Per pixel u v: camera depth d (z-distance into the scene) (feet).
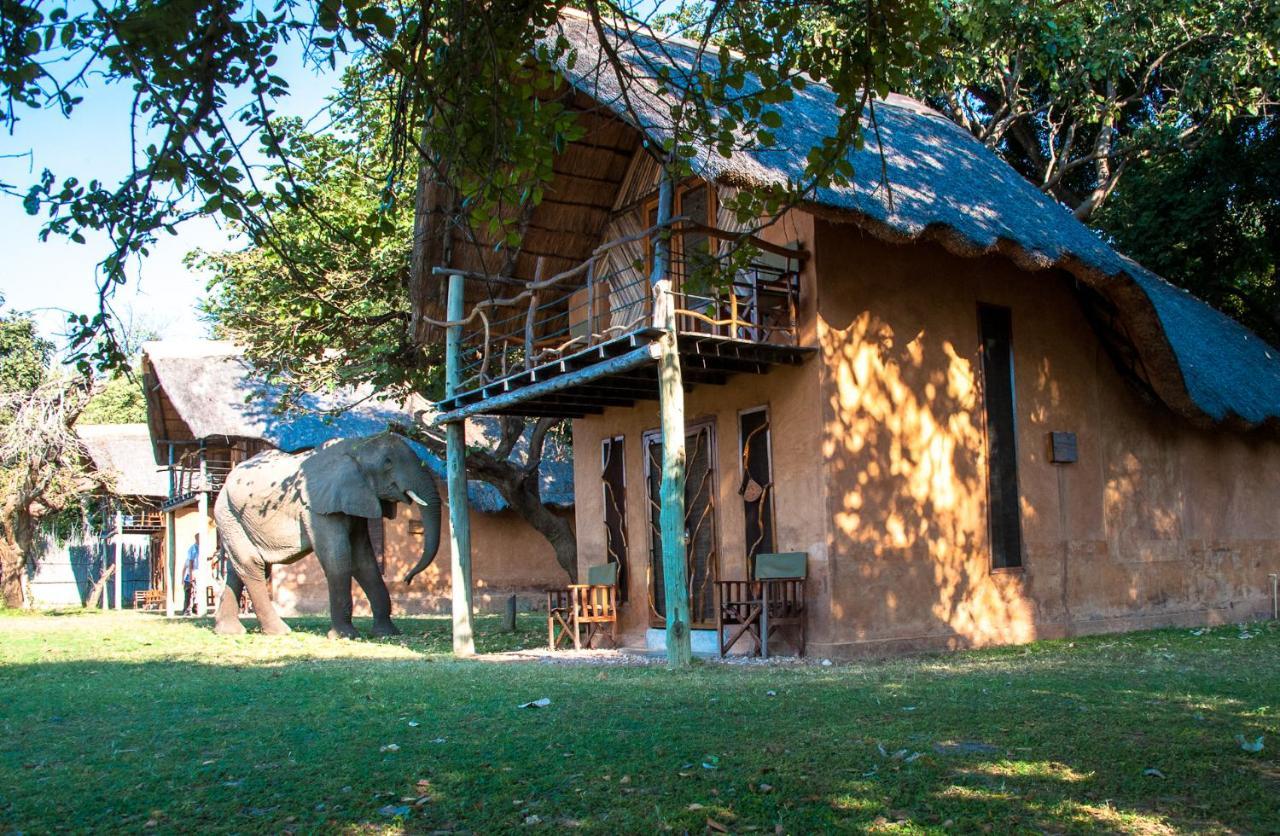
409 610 81.87
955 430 41.73
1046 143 77.30
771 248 37.55
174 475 91.30
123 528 105.19
